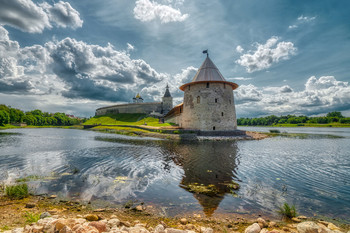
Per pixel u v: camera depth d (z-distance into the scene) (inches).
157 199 243.6
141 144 816.9
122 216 196.7
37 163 442.9
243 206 226.2
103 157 519.2
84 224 146.6
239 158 516.7
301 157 546.6
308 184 310.7
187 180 324.2
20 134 1411.2
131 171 377.7
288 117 6304.1
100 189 275.9
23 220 176.7
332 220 197.8
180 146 754.8
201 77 1346.0
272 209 219.6
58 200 234.8
